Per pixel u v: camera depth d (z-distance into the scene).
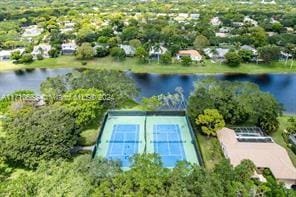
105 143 53.12
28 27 169.25
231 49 113.69
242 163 40.34
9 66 109.06
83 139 54.91
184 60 105.62
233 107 58.50
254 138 52.56
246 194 33.91
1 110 62.47
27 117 51.12
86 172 36.44
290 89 87.31
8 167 45.62
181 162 37.34
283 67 105.19
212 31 140.62
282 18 176.50
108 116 63.09
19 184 33.34
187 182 33.97
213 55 111.38
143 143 53.12
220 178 35.28
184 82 92.12
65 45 124.69
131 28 138.75
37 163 44.66
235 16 180.75
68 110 53.62
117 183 34.03
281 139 56.34
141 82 92.44
